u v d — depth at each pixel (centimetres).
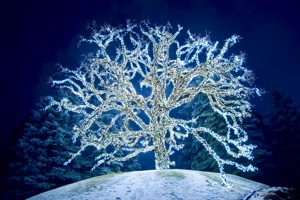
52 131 2461
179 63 1619
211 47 1566
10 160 2570
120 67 1611
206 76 1553
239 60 1573
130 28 1669
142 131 1631
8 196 2309
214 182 1230
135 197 1047
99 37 1741
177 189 1108
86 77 1744
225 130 2472
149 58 1706
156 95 1585
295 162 2692
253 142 2477
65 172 2464
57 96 2709
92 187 1202
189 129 1477
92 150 2903
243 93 1684
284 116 2894
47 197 1216
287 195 1121
